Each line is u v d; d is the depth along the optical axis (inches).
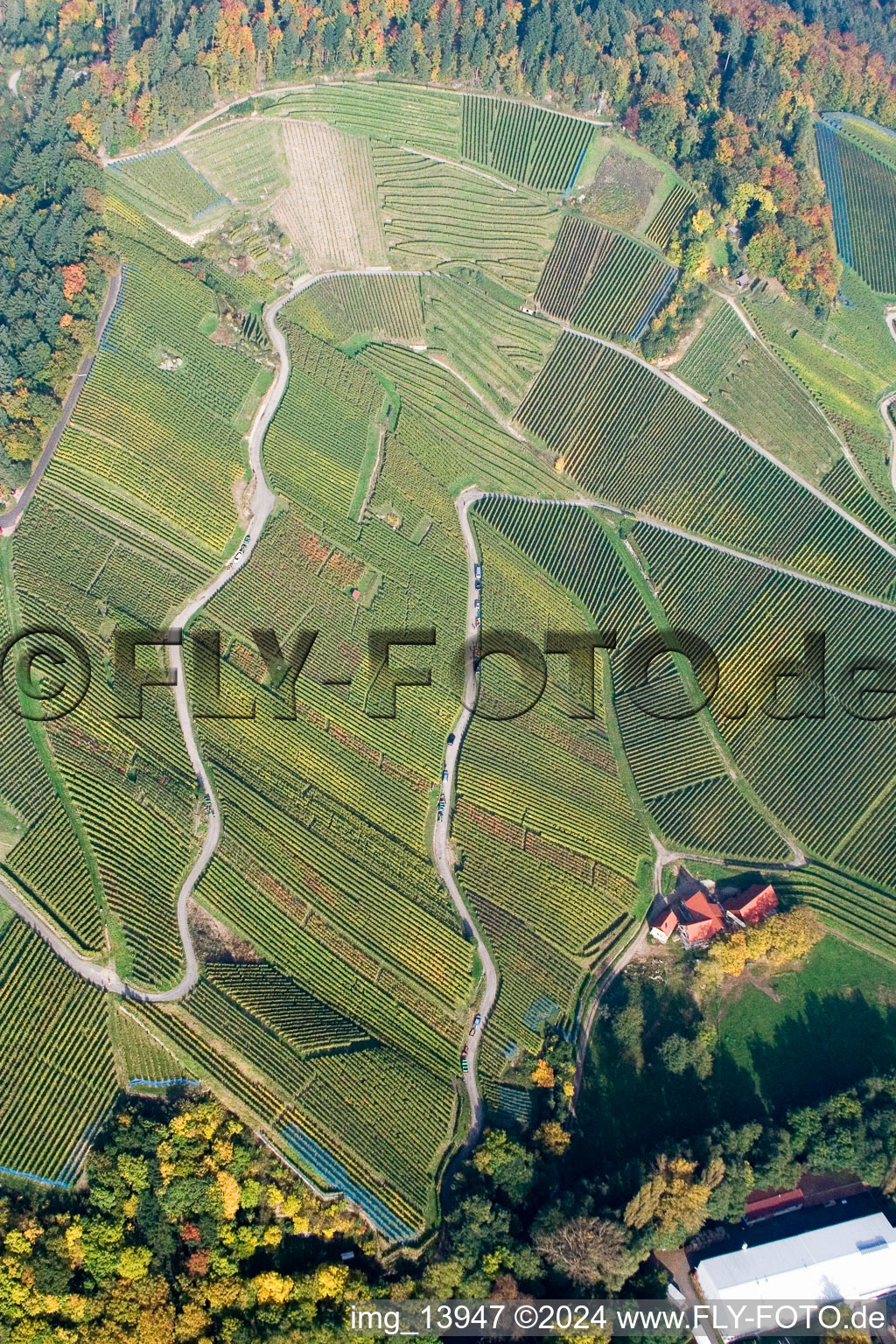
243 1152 4872.0
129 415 6948.8
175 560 6663.4
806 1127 5315.0
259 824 5871.1
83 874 5418.3
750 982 5979.3
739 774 6702.8
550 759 6668.3
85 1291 4530.0
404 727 6545.3
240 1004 5280.5
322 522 7081.7
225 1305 4579.2
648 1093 5600.4
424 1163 5177.2
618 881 6289.4
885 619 7007.9
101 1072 5002.5
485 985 5777.6
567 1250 4822.8
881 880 6299.2
